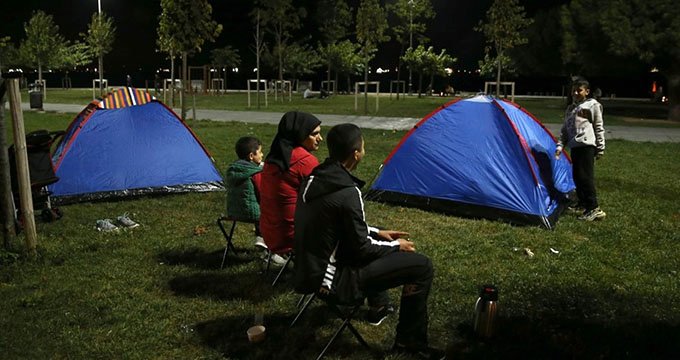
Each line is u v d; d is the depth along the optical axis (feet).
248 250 20.39
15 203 22.25
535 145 25.68
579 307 15.96
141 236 22.00
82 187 26.78
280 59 143.43
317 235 11.71
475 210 25.21
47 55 141.90
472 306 15.88
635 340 13.99
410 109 95.25
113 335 13.97
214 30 63.21
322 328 14.46
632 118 87.04
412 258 12.48
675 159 43.93
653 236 22.94
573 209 26.78
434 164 26.40
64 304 15.72
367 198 27.91
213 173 29.94
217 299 16.15
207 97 135.54
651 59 77.36
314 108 96.58
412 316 12.78
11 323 14.46
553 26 119.85
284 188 14.73
